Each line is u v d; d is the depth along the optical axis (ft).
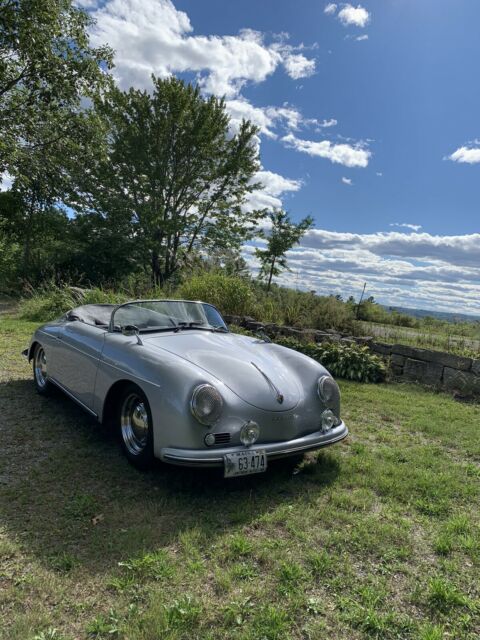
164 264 83.51
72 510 8.89
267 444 9.80
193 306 14.69
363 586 7.08
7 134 41.52
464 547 8.32
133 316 13.11
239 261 49.75
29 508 8.95
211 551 7.82
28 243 78.59
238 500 9.73
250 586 6.95
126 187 78.64
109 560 7.44
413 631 6.21
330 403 11.23
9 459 11.15
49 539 7.94
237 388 9.85
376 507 9.80
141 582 6.94
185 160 79.87
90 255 73.87
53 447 12.02
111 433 13.19
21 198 74.33
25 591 6.63
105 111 70.90
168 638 5.80
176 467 11.12
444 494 10.48
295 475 11.23
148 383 9.87
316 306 34.88
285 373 11.30
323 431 10.93
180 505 9.37
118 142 74.02
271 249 74.02
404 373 24.48
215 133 78.59
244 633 5.97
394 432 15.38
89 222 75.05
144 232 77.61
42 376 16.25
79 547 7.75
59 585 6.77
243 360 11.07
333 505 9.67
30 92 44.27
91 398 12.21
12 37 39.81
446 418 17.16
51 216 75.77
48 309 39.65
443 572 7.61
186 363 10.05
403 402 19.35
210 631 6.00
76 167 54.24
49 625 6.02
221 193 83.15
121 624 6.03
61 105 45.83
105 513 8.91
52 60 42.09
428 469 12.05
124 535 8.13
